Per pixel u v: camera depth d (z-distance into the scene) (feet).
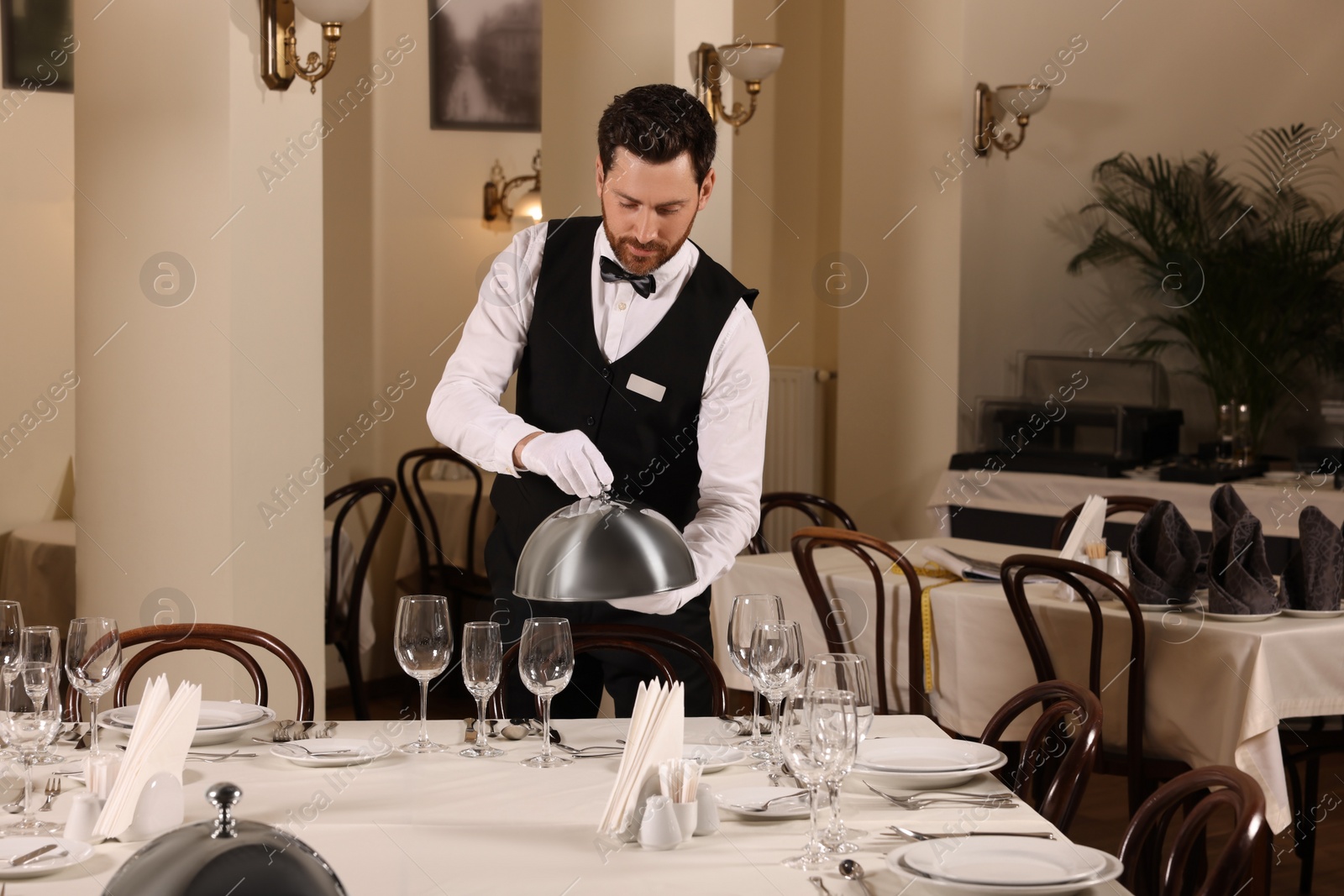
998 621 10.11
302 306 10.44
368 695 17.02
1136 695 9.04
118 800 4.68
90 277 10.82
